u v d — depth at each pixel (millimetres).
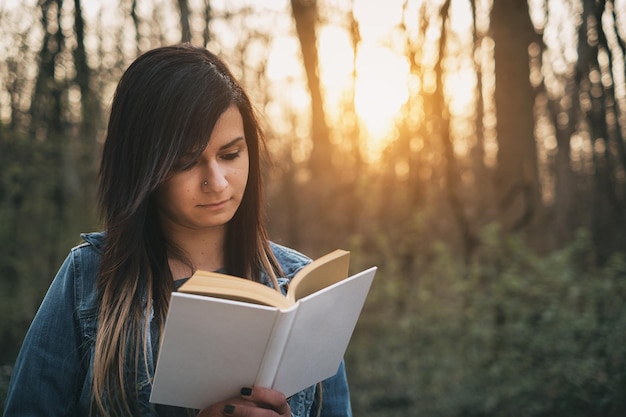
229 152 1217
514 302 4734
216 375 1100
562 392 4184
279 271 1419
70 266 1302
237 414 1091
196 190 1196
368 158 6836
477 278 5125
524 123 6012
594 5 5250
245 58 6441
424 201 6238
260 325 1051
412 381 5090
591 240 5359
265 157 1407
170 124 1167
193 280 1065
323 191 6789
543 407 4219
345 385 1433
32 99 5316
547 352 4336
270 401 1105
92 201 5543
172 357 1064
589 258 5270
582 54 5336
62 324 1261
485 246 5398
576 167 6254
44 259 5324
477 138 6508
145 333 1230
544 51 5992
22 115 5332
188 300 1010
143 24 5504
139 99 1199
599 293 4566
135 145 1199
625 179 5352
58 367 1240
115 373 1218
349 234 6480
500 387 4453
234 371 1099
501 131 6047
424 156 6250
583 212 6172
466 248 5855
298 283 1133
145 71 1211
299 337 1105
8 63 5227
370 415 4863
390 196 6387
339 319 1185
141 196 1182
